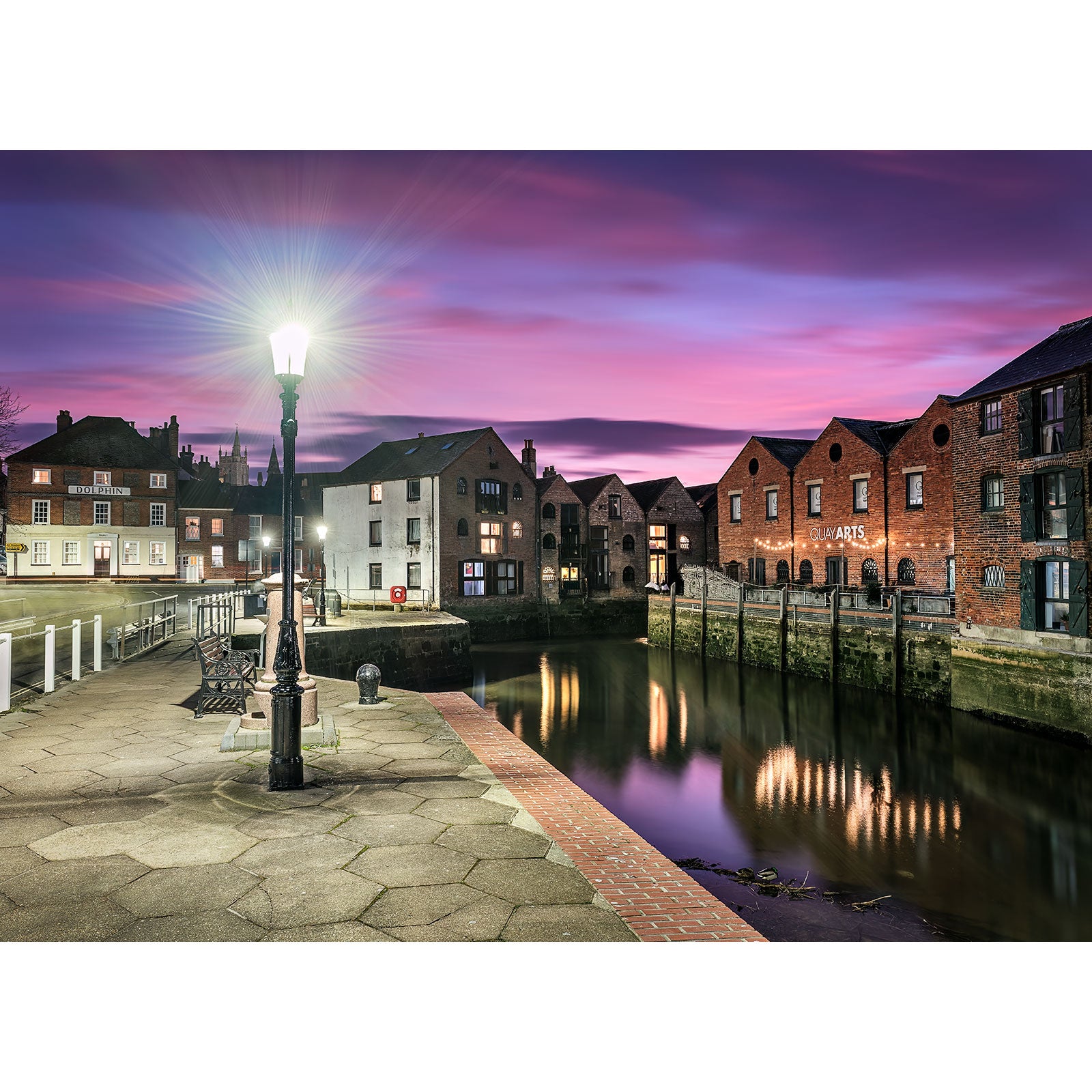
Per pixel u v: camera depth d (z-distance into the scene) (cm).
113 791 734
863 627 2728
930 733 2130
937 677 2422
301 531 5841
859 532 3516
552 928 474
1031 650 2000
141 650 1764
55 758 855
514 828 650
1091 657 1847
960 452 2255
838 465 3634
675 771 1856
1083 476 1873
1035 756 1858
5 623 2181
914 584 3247
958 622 2261
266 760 850
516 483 4809
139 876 536
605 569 5181
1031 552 2019
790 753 2012
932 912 1055
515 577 4766
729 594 3569
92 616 2695
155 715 1082
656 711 2575
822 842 1350
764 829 1423
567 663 3688
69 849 586
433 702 1273
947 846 1327
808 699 2691
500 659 3853
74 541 5122
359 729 1046
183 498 5622
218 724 1029
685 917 496
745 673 3247
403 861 572
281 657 748
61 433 5206
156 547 5362
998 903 1091
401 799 730
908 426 3488
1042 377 1972
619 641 4653
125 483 5288
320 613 2756
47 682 1227
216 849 590
